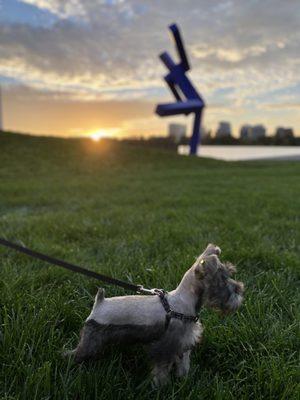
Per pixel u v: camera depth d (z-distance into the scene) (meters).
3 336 1.04
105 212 3.13
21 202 3.94
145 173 8.01
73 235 2.33
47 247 1.97
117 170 8.36
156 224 2.54
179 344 0.90
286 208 3.30
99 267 1.62
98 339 0.90
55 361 0.98
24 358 0.98
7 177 6.89
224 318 1.21
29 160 8.35
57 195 4.43
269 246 2.01
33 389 0.87
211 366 1.06
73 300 1.28
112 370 0.97
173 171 8.48
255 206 3.39
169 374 0.96
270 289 1.44
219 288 0.89
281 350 1.08
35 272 1.56
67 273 1.55
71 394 0.88
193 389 0.90
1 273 1.50
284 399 0.90
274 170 8.91
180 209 3.21
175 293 0.93
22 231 2.36
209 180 6.39
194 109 11.77
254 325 1.15
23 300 1.24
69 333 1.14
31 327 1.06
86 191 4.88
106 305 0.91
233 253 1.80
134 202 3.86
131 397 0.88
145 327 0.88
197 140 12.05
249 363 1.04
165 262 1.68
